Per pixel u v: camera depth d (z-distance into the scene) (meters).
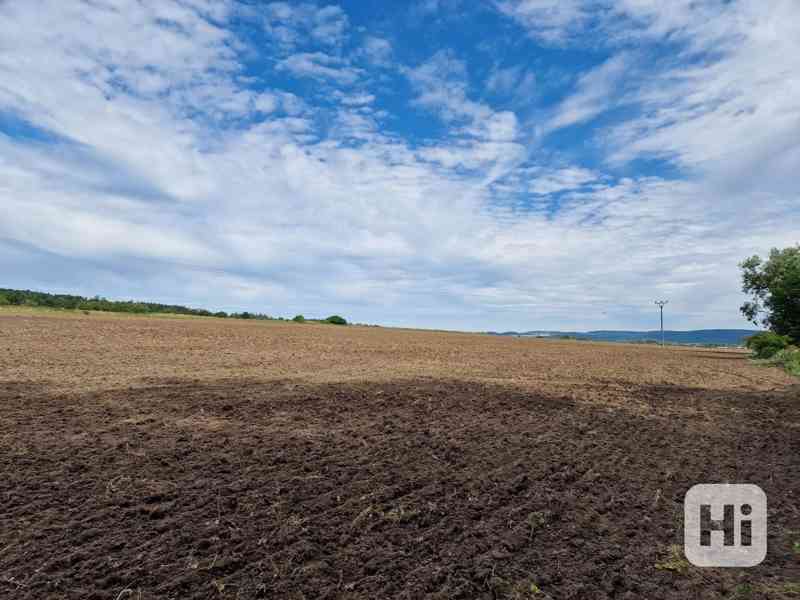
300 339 37.72
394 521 4.99
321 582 3.84
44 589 3.54
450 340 49.88
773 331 38.62
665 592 3.91
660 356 39.97
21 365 15.45
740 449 8.52
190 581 3.74
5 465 6.06
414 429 8.97
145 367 16.50
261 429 8.45
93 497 5.21
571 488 6.22
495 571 4.11
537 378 18.25
